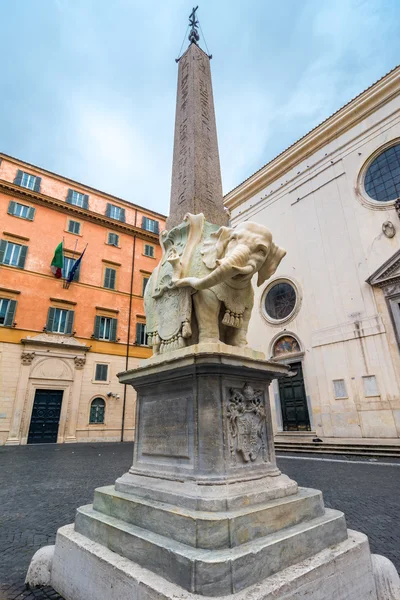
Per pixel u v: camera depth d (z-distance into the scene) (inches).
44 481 266.2
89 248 823.7
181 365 86.9
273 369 96.7
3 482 264.2
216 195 152.0
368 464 352.5
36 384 666.8
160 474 89.8
